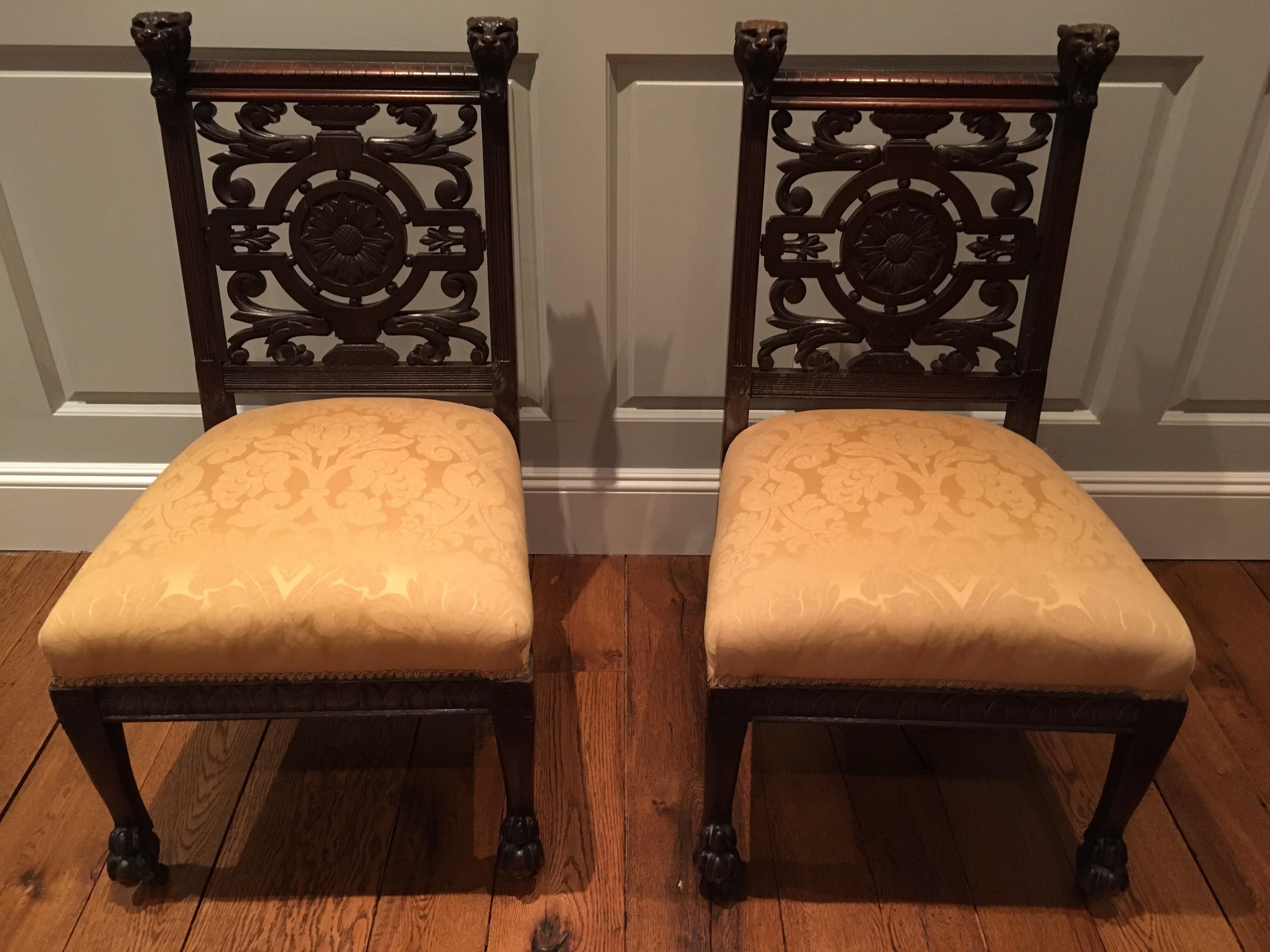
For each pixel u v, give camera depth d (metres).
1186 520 1.80
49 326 1.65
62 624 1.04
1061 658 1.04
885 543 1.09
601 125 1.48
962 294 1.31
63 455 1.76
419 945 1.20
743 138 1.23
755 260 1.30
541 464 1.78
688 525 1.81
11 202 1.54
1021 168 1.24
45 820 1.35
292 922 1.23
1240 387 1.70
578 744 1.47
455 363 1.38
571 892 1.27
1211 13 1.40
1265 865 1.31
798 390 1.37
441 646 1.06
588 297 1.61
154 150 1.50
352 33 1.42
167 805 1.37
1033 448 1.29
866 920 1.24
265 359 1.58
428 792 1.40
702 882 1.27
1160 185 1.53
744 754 1.47
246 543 1.08
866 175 1.25
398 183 1.27
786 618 1.04
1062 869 1.31
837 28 1.41
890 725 1.14
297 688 1.10
